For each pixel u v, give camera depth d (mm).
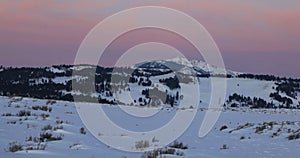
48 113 22312
